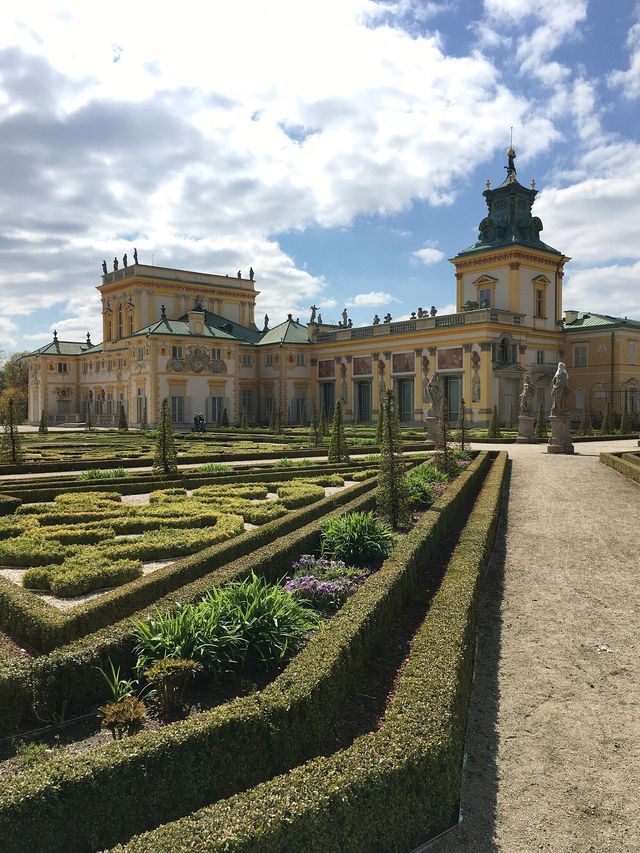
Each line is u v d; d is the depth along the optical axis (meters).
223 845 3.86
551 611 9.67
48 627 7.31
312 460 28.42
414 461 26.20
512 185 67.94
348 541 11.01
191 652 6.68
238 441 45.19
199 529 13.37
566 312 74.50
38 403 86.38
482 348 60.38
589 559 12.36
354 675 6.69
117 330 79.81
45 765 4.51
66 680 6.17
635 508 17.09
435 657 6.27
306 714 5.46
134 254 76.31
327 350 77.31
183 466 28.27
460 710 5.84
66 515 14.67
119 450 36.31
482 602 10.11
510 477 23.45
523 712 6.79
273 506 16.20
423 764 4.80
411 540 10.95
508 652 8.28
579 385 69.38
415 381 67.00
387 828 4.60
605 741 6.25
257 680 6.87
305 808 4.20
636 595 10.30
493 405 60.62
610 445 40.72
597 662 7.95
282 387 78.31
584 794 5.46
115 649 6.55
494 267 67.06
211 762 4.91
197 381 68.69
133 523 13.88
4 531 13.28
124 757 4.58
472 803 5.34
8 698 5.87
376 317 75.31
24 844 4.21
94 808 4.44
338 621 7.17
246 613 7.23
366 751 4.80
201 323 69.31
